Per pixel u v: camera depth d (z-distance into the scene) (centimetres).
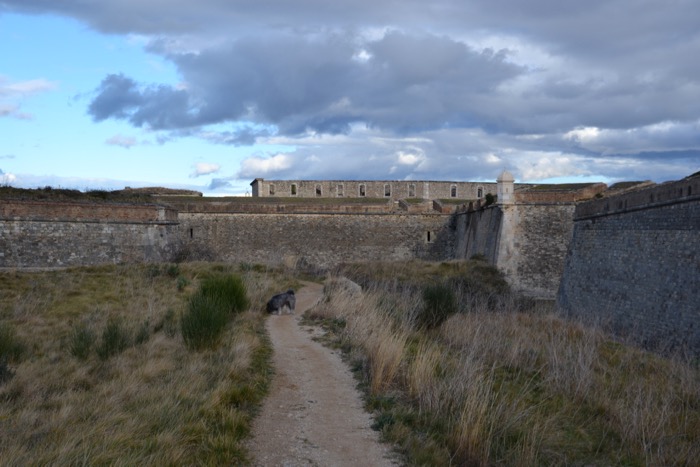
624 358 1404
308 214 4688
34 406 918
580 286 2716
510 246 3606
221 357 1181
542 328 1800
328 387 1052
